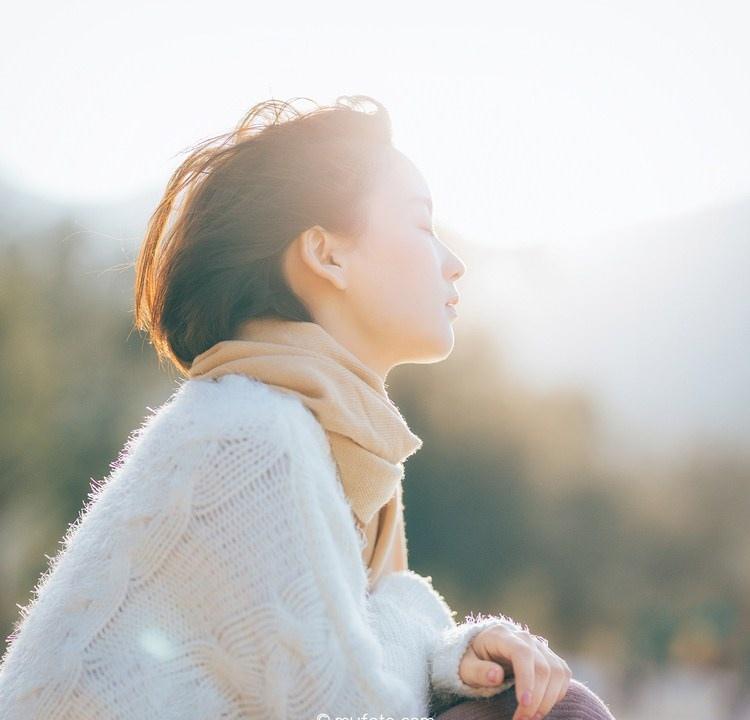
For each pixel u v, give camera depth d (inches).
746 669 882.8
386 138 65.1
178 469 52.2
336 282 61.4
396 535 73.1
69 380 592.1
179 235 63.1
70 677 51.0
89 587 52.7
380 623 62.4
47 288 600.1
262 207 61.4
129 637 51.4
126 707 50.2
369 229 62.2
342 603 50.4
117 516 53.3
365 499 58.8
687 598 932.6
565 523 831.7
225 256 61.3
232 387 55.6
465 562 769.6
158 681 50.4
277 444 51.9
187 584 51.2
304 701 48.8
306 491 51.7
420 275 62.6
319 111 64.4
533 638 60.5
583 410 845.2
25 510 570.9
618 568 880.3
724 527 991.6
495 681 58.2
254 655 49.9
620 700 729.0
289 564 50.2
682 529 978.1
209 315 61.8
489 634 60.1
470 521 770.2
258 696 50.0
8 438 568.4
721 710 701.9
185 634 51.1
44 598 55.4
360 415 57.9
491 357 778.2
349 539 53.7
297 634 49.0
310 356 57.9
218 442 52.0
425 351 63.2
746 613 937.5
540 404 821.2
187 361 64.8
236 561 50.4
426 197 65.3
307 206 61.4
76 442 580.4
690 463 1019.9
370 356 63.4
